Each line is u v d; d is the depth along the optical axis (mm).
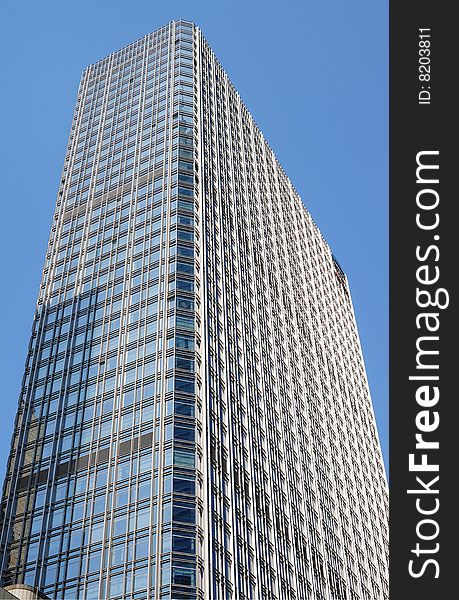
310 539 124938
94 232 133875
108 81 164875
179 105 148000
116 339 115125
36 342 122625
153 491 95062
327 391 164500
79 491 100188
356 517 152625
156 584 86875
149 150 141750
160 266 120812
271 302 148750
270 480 117688
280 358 142625
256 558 103188
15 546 98125
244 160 164375
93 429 106062
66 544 95562
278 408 132500
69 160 150625
